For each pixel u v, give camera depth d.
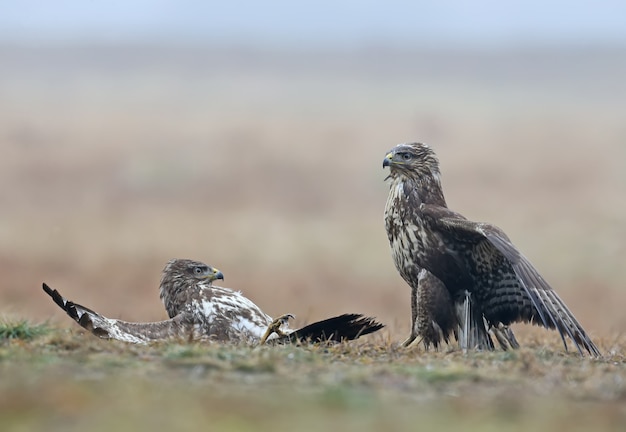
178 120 90.31
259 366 10.51
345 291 32.53
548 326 13.53
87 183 61.03
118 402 8.60
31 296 28.83
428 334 14.13
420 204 14.30
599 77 138.88
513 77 141.00
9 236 41.56
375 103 112.44
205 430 7.81
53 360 10.57
